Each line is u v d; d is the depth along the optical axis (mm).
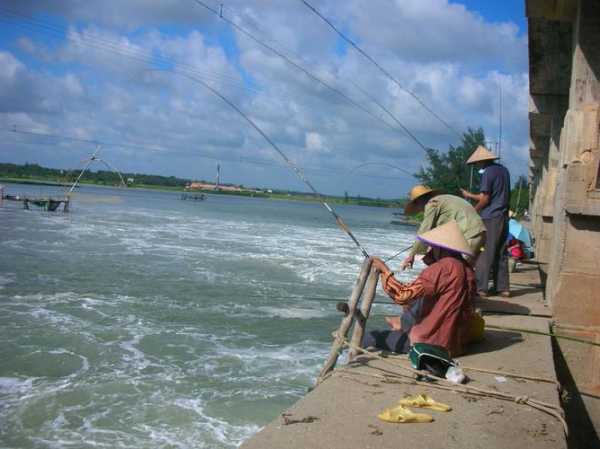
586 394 6301
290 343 11336
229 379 9281
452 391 4332
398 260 24344
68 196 48375
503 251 8000
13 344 10680
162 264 20750
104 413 7949
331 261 23578
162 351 10617
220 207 89938
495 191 7781
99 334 11508
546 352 5426
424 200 6496
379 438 3447
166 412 8000
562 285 6398
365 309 5160
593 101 6379
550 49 9680
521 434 3605
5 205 51875
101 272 18453
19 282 16266
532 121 13266
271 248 27953
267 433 3465
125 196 102438
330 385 4355
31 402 8250
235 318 13148
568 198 6211
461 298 4949
